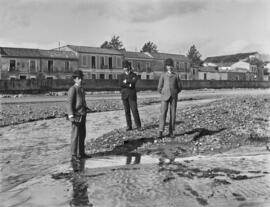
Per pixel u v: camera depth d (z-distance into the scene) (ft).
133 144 34.55
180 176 21.50
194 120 46.57
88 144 35.60
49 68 246.06
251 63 403.75
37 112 78.84
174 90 36.73
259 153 29.17
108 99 133.80
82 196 18.22
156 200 16.94
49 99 141.59
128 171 23.50
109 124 54.70
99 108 89.10
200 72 350.84
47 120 64.59
